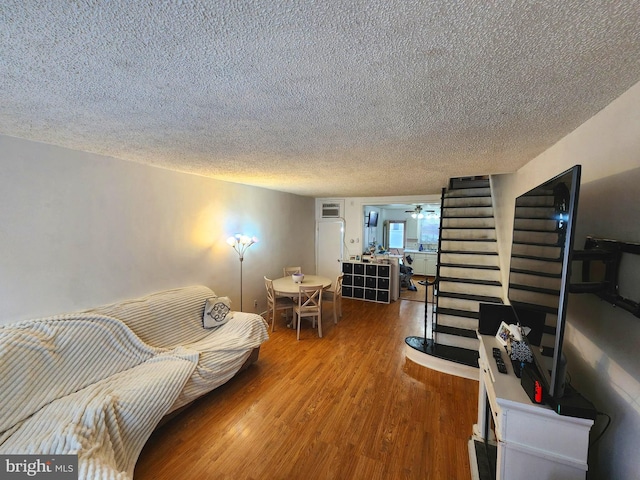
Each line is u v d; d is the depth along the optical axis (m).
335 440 2.07
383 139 1.93
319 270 6.93
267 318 4.74
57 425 1.57
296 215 5.91
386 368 3.16
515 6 0.73
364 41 0.88
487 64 1.01
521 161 2.53
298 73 1.08
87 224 2.36
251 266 4.50
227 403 2.50
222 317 3.16
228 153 2.36
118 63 1.01
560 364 1.20
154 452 1.95
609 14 0.75
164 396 2.00
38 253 2.07
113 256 2.56
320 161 2.63
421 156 2.40
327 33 0.84
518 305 1.77
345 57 0.97
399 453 1.96
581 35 0.84
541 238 1.40
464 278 3.77
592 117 1.49
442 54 0.95
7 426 1.56
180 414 2.34
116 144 2.12
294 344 3.82
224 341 2.82
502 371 1.52
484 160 2.52
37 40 0.87
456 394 2.65
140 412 1.85
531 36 0.84
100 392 1.87
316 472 1.80
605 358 1.30
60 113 1.51
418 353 3.25
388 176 3.48
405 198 6.07
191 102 1.36
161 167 2.97
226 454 1.94
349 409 2.43
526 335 1.60
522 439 1.26
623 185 1.21
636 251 1.05
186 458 1.90
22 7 0.72
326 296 6.60
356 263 6.20
